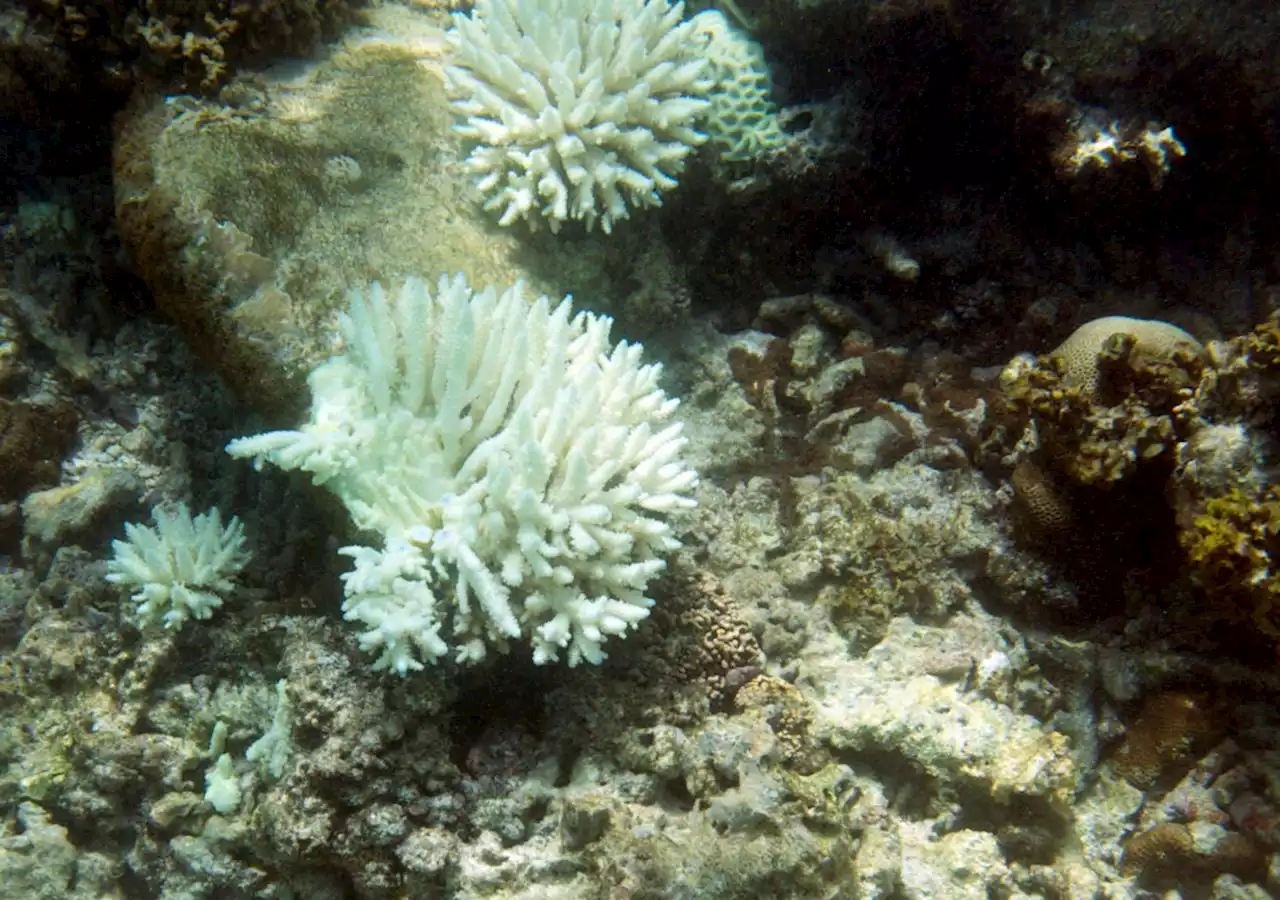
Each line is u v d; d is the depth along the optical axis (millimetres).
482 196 3734
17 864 2998
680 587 3254
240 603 3324
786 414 4105
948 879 2893
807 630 3379
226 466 3732
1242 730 3061
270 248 3270
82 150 4043
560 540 2709
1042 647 3350
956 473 3639
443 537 2678
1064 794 2951
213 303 3107
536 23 3580
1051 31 3725
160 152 3305
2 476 3584
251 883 2986
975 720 3045
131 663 3293
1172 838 2922
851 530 3484
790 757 2959
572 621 2723
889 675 3236
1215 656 3150
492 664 2984
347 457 2789
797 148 4047
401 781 2795
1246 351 2893
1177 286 3988
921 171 4281
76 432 3801
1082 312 3971
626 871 2529
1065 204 4016
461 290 2889
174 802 3070
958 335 4168
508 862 2699
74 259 3977
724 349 4160
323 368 3072
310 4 3840
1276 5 3486
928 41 3832
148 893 3152
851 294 4363
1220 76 3613
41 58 3615
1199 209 3977
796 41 4145
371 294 3051
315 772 2721
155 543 3244
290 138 3543
